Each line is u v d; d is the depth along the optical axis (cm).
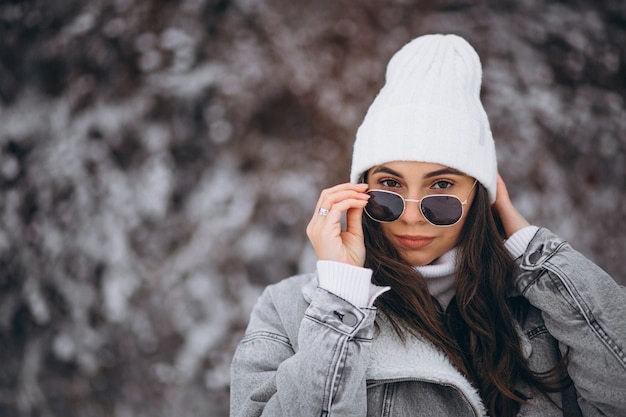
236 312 327
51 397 337
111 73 349
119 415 325
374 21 355
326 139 346
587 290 127
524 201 327
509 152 333
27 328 348
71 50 355
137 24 351
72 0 360
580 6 358
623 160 339
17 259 352
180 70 346
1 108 368
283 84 348
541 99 340
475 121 131
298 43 352
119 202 338
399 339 129
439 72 132
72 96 352
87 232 339
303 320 123
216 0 355
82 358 334
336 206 129
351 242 129
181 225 336
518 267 134
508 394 125
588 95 344
